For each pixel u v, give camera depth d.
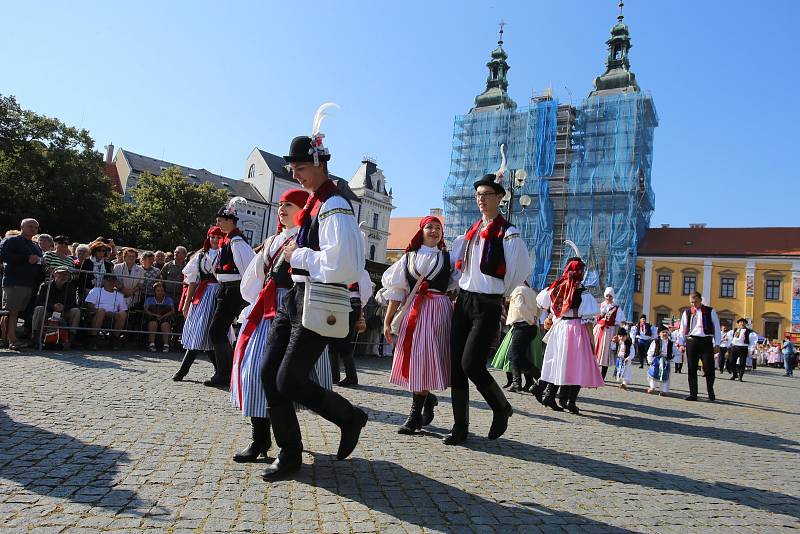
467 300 4.62
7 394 5.03
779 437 6.36
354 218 3.30
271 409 3.37
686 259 51.88
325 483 3.33
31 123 35.97
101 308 9.17
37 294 8.70
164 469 3.36
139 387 5.96
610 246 50.31
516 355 8.73
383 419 5.45
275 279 3.72
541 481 3.71
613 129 52.19
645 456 4.73
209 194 42.69
